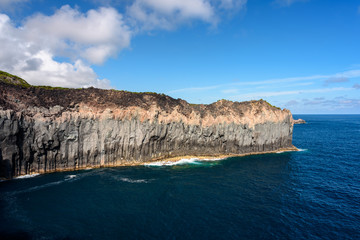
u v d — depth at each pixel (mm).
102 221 32438
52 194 41062
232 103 88312
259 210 36938
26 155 51094
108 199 39594
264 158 73750
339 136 133500
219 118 76688
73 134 56281
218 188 46219
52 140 53406
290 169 61094
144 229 30641
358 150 88688
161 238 28750
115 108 62250
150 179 50562
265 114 84250
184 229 30875
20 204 36875
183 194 42656
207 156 73000
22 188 43531
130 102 66062
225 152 77688
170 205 37938
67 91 62969
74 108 58375
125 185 46438
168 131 68688
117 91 70000
